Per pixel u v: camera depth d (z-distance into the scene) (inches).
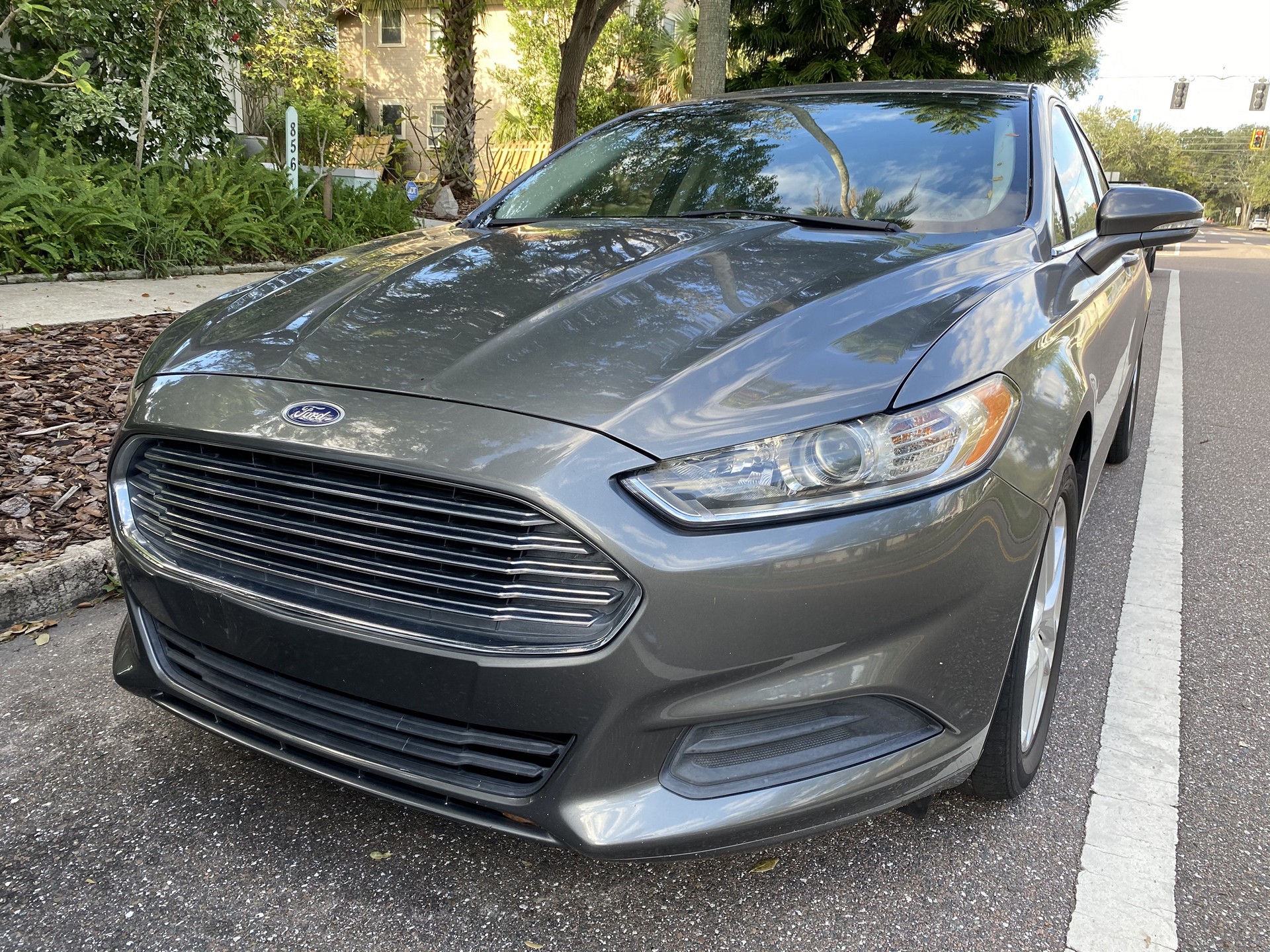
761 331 68.2
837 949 65.2
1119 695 99.8
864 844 75.7
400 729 63.1
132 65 335.6
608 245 92.0
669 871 72.4
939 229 96.4
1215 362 289.9
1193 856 75.2
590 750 59.1
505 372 65.4
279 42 527.2
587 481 57.3
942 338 67.6
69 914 66.1
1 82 311.4
